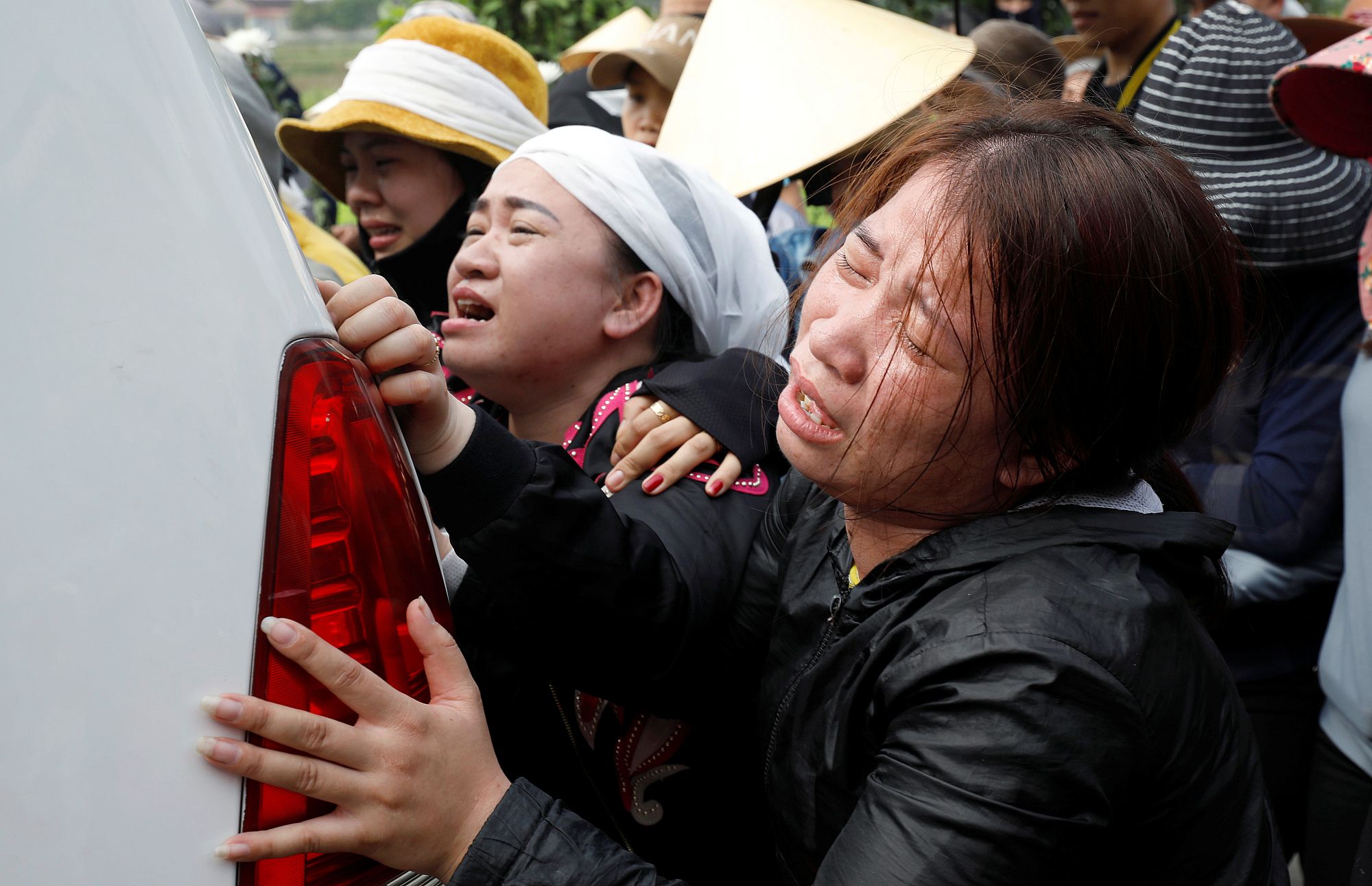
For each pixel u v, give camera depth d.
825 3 1.92
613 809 1.26
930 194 0.87
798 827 0.93
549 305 1.37
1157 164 0.87
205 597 0.71
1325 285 1.74
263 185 0.79
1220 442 1.69
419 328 0.92
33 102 0.69
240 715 0.70
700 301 1.47
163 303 0.71
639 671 1.14
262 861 0.73
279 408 0.74
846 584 1.00
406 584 0.83
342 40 9.41
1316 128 1.78
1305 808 1.80
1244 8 1.92
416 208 2.08
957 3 2.41
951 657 0.80
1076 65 2.53
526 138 2.11
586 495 1.08
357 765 0.74
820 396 0.89
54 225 0.69
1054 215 0.81
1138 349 0.84
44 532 0.67
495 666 1.31
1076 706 0.76
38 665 0.67
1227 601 0.99
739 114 1.80
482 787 0.80
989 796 0.75
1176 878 0.84
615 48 2.92
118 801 0.68
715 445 1.27
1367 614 1.50
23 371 0.67
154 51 0.73
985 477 0.88
